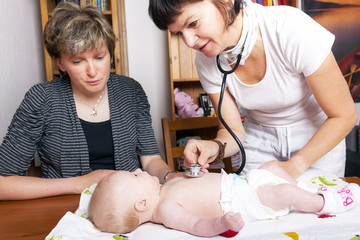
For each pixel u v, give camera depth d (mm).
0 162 1091
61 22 1017
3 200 1004
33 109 1128
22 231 768
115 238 720
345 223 730
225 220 659
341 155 1178
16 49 1988
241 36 955
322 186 927
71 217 792
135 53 2754
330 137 963
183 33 818
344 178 1051
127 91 1302
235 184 841
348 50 2609
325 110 995
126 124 1261
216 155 1021
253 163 1291
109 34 1070
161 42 2760
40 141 1210
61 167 1204
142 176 855
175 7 759
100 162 1268
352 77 2621
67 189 1027
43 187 1014
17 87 1971
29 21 2221
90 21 1024
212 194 827
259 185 834
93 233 765
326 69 918
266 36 997
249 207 797
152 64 2777
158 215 804
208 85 1214
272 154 1262
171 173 1119
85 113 1238
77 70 1047
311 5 2582
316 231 690
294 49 945
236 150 1161
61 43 994
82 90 1154
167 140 1657
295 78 1040
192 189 836
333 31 2607
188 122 1730
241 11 958
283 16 980
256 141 1295
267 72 1038
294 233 683
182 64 2742
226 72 1012
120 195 793
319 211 789
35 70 2289
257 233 708
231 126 1227
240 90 1146
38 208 922
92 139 1235
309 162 967
